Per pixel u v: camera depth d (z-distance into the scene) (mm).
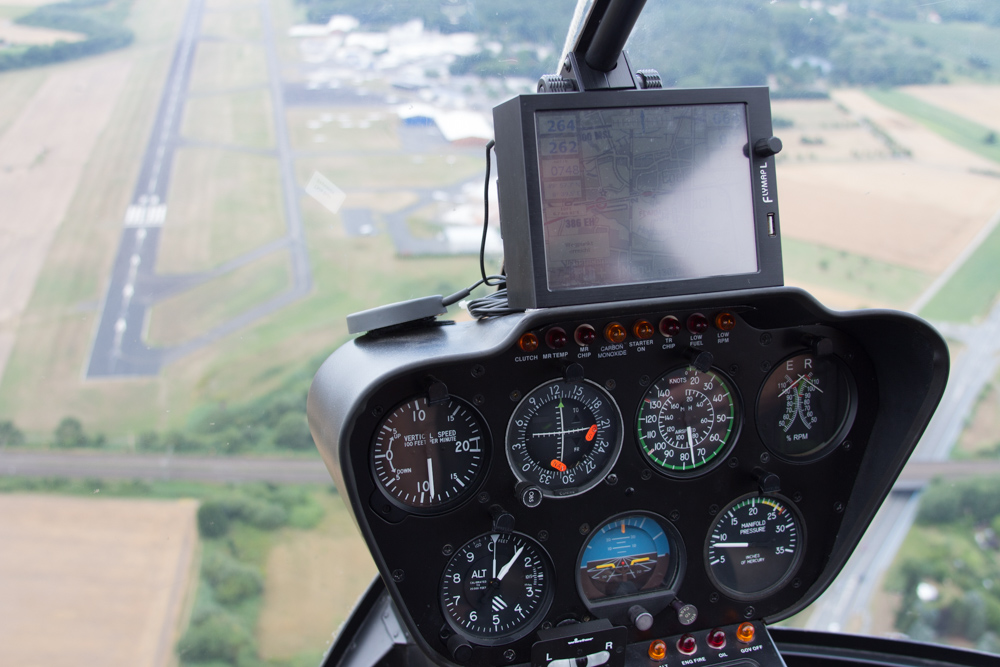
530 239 1645
